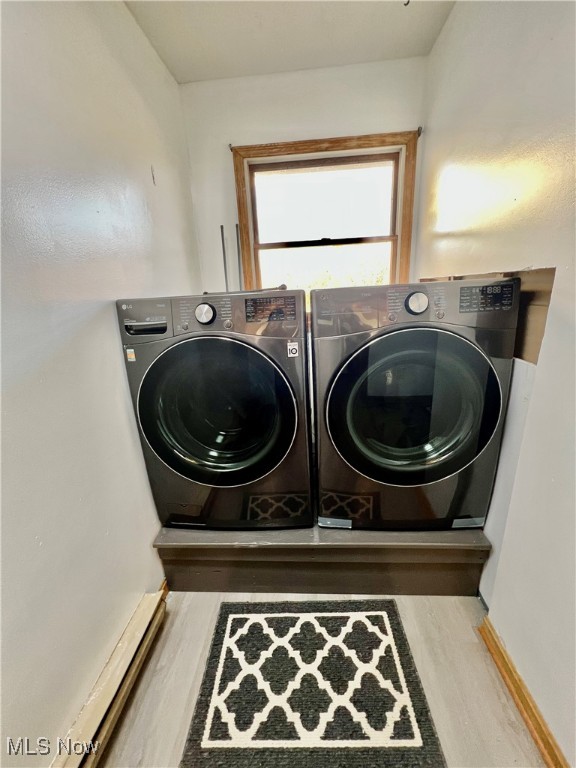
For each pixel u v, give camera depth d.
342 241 2.22
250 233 2.23
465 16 1.36
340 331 1.03
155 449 1.18
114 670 0.94
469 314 0.99
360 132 2.00
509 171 1.04
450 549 1.15
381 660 1.03
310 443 1.17
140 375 1.12
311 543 1.18
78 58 1.00
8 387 0.68
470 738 0.84
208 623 1.17
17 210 0.73
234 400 1.16
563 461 0.76
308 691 0.96
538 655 0.84
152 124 1.58
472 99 1.31
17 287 0.71
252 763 0.82
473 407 1.07
